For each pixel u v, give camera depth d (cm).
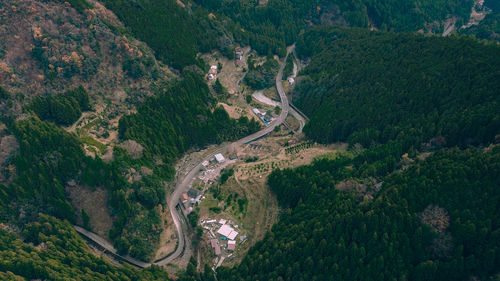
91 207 17362
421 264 12781
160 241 17475
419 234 13300
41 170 17025
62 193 17150
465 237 12812
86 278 13675
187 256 16950
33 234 15875
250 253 15750
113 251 16575
